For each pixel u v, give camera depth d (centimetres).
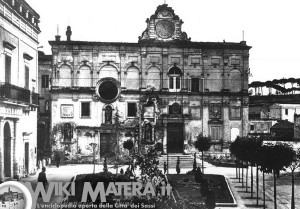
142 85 5381
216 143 5419
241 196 3075
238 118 5469
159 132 5322
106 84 5378
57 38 5356
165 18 5450
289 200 2944
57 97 5312
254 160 2953
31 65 3962
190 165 4862
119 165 4831
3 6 3167
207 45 5447
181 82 5431
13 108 3322
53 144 5269
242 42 5488
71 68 5350
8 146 3331
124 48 5400
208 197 2369
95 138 5297
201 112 5434
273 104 8388
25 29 3766
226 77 5475
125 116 5338
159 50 5434
